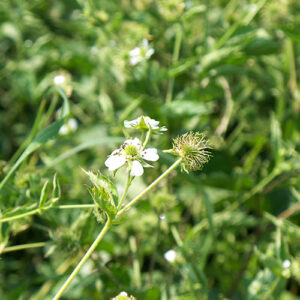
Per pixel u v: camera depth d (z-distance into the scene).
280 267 0.21
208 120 0.30
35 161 0.28
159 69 0.28
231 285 0.25
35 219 0.23
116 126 0.27
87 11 0.29
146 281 0.25
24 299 0.26
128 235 0.26
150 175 0.26
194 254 0.23
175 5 0.27
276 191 0.28
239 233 0.29
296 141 0.31
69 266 0.25
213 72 0.27
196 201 0.29
